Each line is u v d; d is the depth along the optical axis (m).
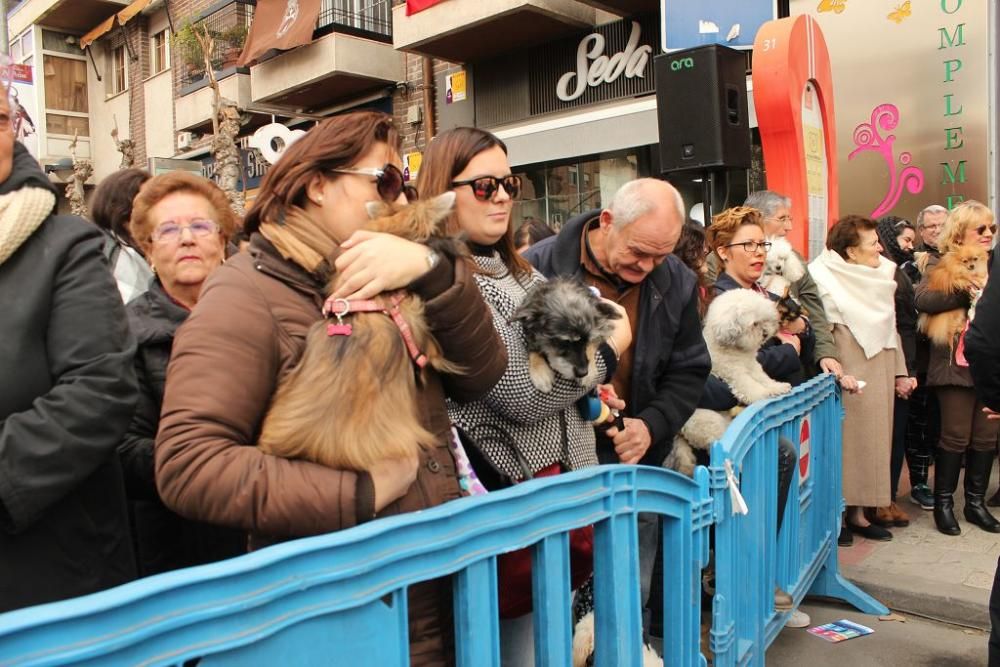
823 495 3.97
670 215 2.67
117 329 1.64
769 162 5.59
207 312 1.34
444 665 1.48
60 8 18.03
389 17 12.12
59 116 19.62
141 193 2.38
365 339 1.32
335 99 12.97
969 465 4.89
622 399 2.89
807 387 3.52
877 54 7.38
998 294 2.54
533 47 10.18
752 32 7.57
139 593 0.89
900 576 4.17
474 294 1.51
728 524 2.43
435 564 1.28
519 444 2.03
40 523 1.56
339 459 1.28
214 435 1.27
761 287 4.09
